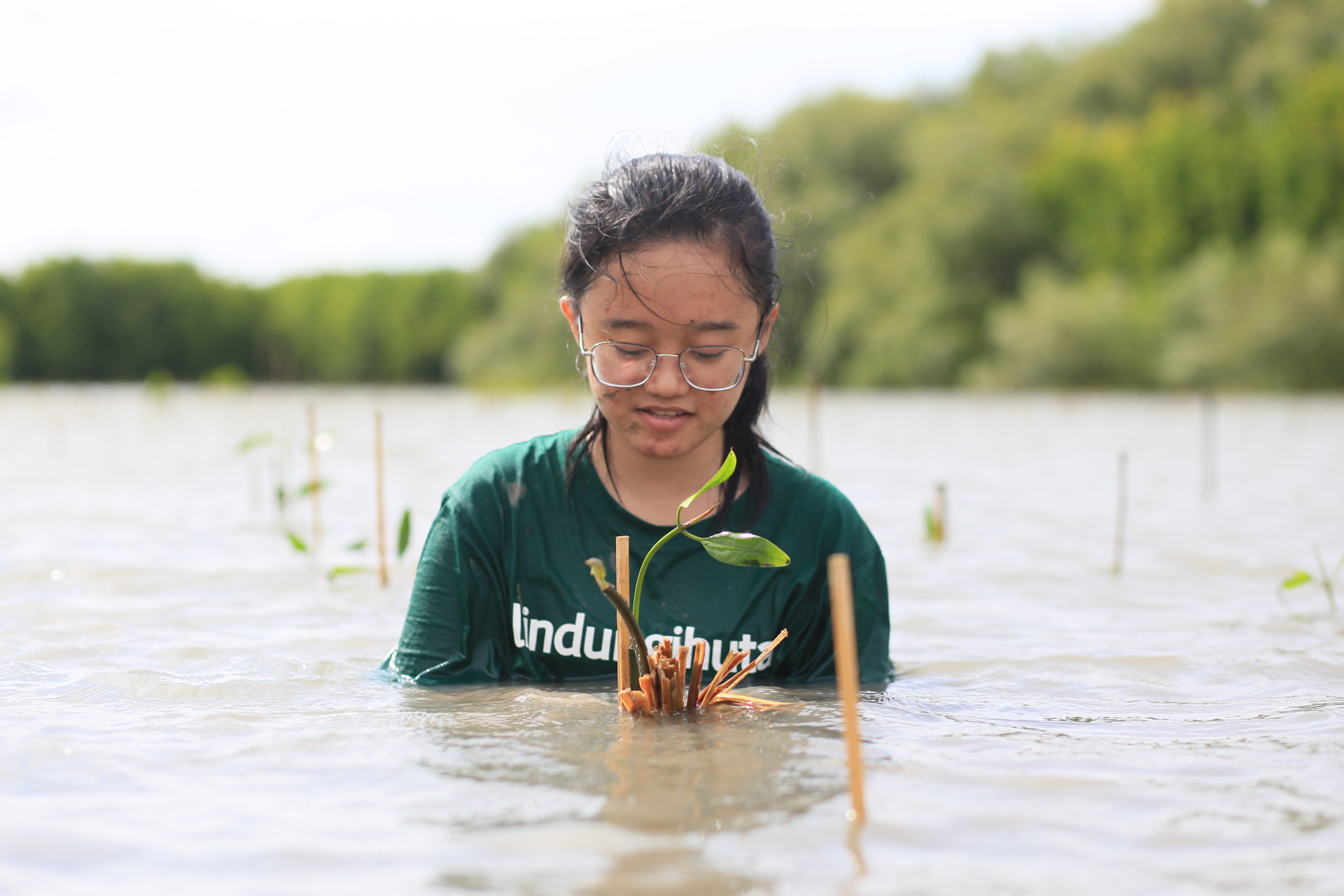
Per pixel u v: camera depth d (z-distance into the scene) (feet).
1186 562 13.21
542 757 5.56
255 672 7.45
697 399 6.43
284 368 162.50
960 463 28.22
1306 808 4.94
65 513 17.15
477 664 7.22
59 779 5.25
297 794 5.05
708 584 7.09
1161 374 91.56
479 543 7.15
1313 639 8.95
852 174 127.54
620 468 7.08
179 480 22.57
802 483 7.32
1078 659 8.25
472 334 138.21
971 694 7.20
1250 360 85.56
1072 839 4.59
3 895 4.09
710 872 4.25
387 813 4.83
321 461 27.22
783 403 63.10
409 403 74.02
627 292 6.27
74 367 148.36
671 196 6.29
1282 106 105.91
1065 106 131.85
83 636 8.70
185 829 4.67
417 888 4.11
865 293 115.65
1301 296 84.33
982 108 132.46
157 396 54.29
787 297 7.65
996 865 4.33
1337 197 95.35
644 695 6.29
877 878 4.20
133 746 5.74
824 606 7.32
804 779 5.26
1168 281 100.73
